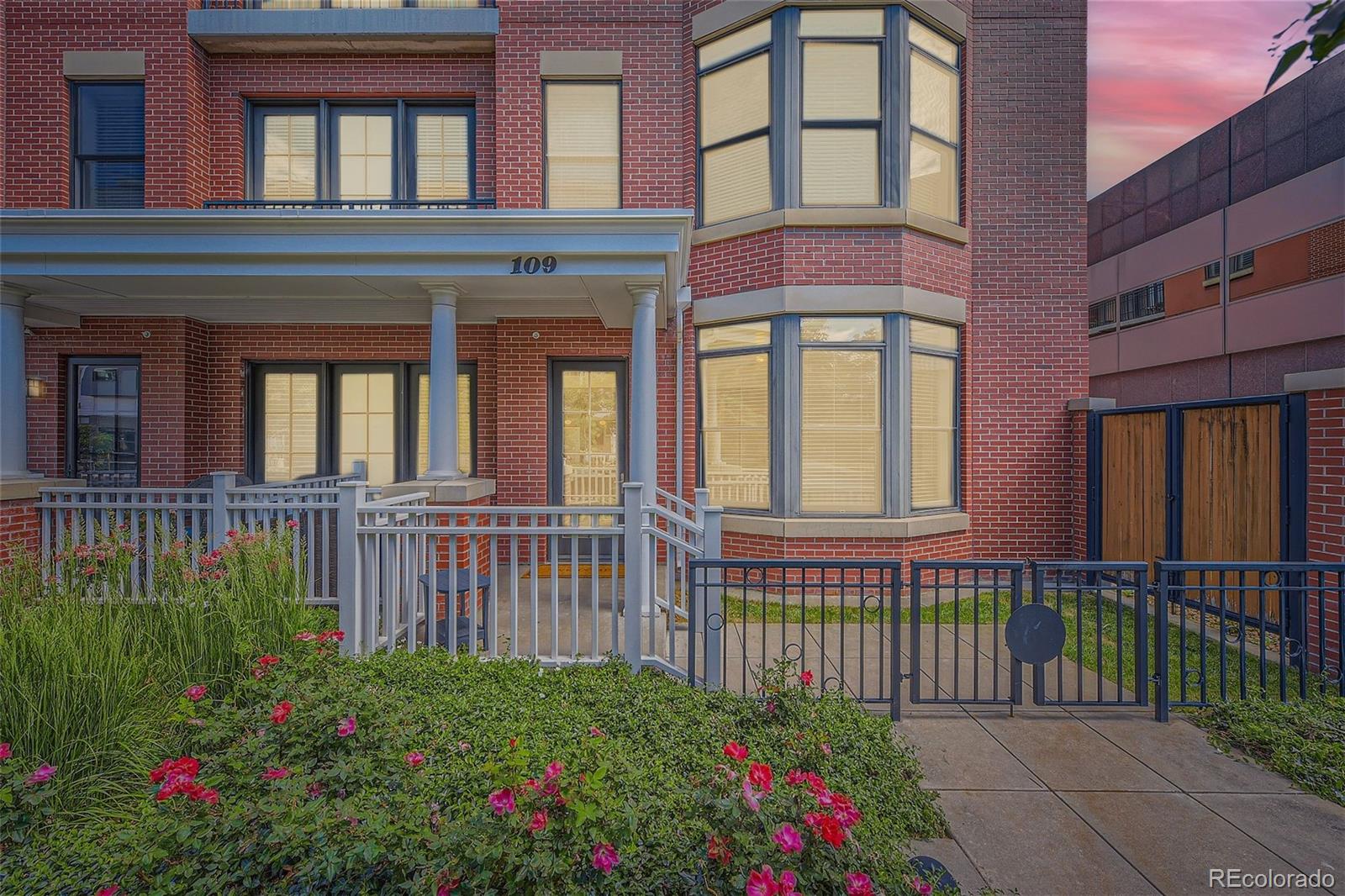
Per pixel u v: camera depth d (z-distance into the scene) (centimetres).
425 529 467
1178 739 400
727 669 506
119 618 399
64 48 841
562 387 930
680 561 659
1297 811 323
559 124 872
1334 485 521
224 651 402
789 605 702
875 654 550
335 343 928
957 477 842
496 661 442
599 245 622
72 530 577
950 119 842
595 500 926
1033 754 380
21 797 269
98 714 322
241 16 846
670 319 872
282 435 946
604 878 203
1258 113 983
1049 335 859
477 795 276
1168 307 1160
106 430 891
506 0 855
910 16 790
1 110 831
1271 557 587
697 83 844
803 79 780
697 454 843
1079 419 842
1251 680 494
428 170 917
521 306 831
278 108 909
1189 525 677
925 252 798
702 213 846
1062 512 857
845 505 779
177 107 840
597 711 379
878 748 358
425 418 952
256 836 214
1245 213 1004
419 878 201
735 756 240
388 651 463
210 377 917
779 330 779
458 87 900
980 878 273
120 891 206
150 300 774
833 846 199
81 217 600
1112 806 327
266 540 505
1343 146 860
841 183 781
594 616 462
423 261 641
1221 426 641
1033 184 857
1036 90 856
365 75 900
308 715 304
